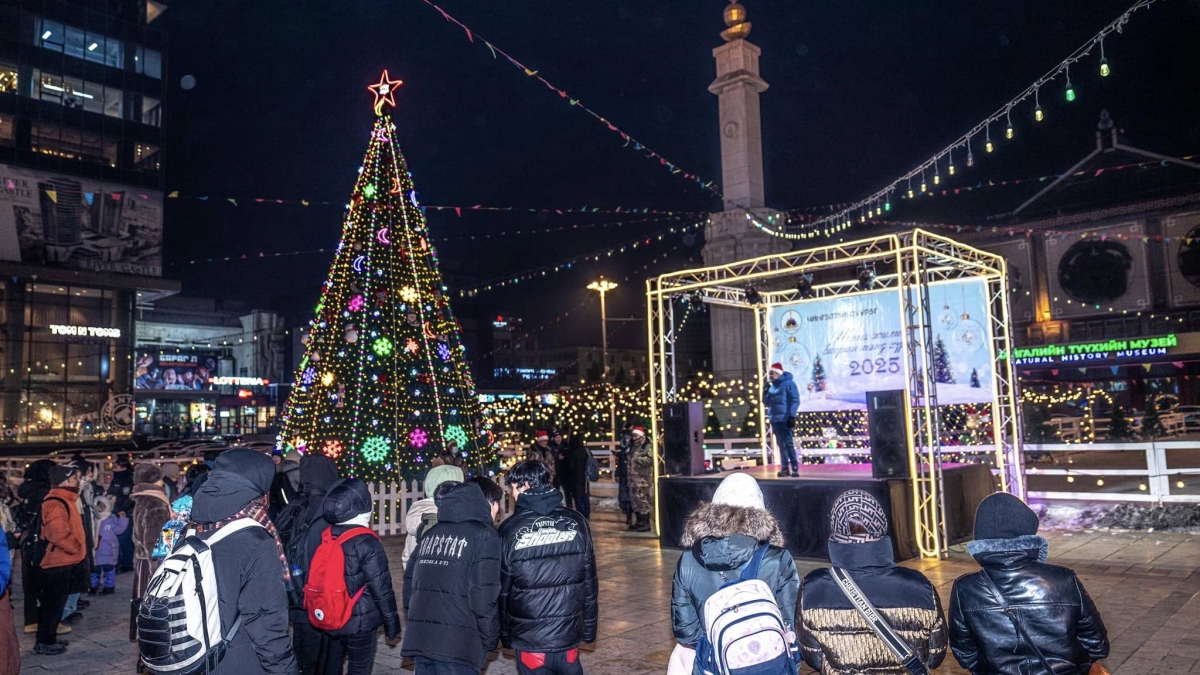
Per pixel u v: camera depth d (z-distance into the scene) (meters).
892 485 10.61
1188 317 36.56
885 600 3.04
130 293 46.44
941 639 3.04
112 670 6.97
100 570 10.44
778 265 13.00
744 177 29.22
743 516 3.52
